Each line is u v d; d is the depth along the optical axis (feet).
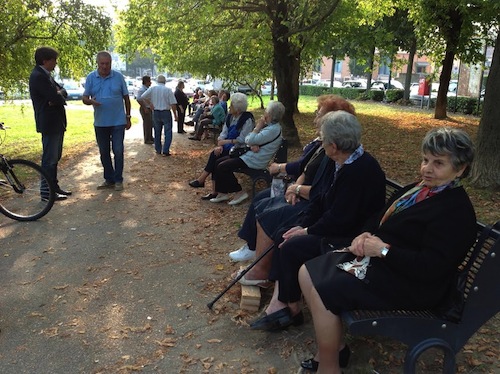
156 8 32.27
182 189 23.59
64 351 10.10
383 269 8.03
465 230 7.64
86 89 22.22
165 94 33.12
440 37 55.57
